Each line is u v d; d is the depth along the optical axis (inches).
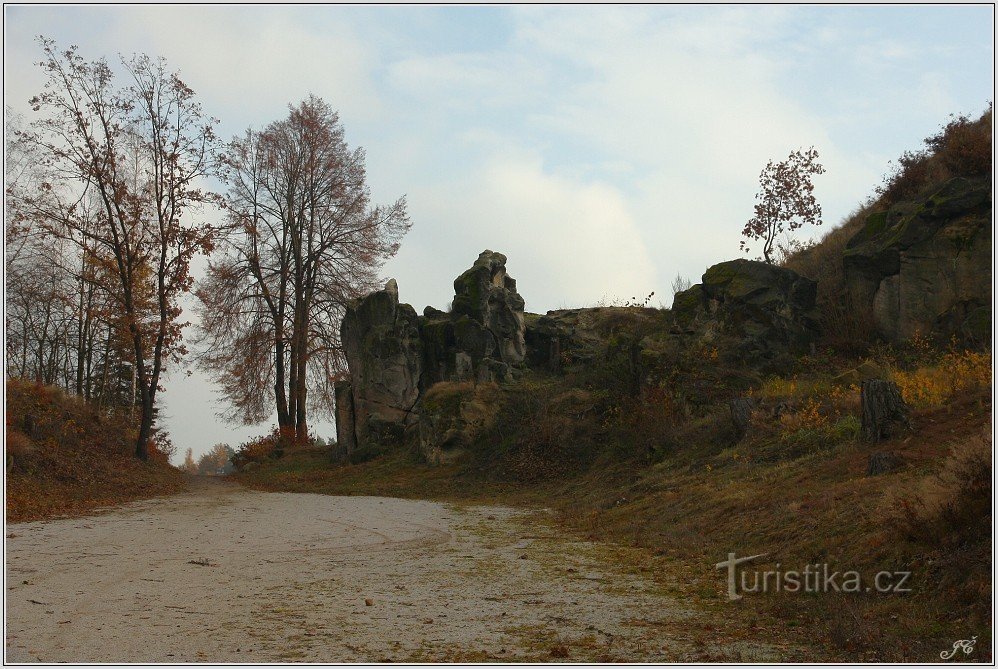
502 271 1521.9
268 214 1712.6
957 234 1011.9
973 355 785.6
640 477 805.9
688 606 326.0
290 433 1637.6
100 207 1252.5
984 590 282.4
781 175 1584.6
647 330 1195.3
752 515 496.7
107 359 1744.6
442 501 876.6
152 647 263.0
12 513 677.3
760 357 1049.5
